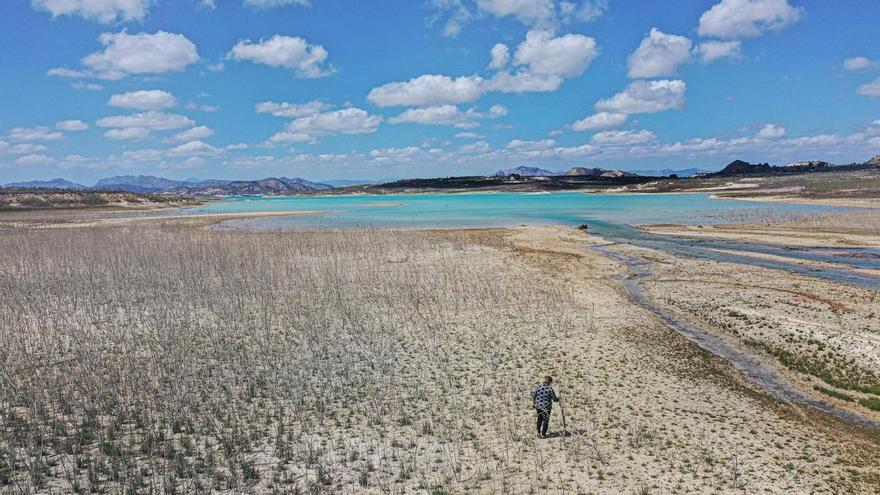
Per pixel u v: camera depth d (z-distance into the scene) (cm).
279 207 17300
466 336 2898
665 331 3088
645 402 2131
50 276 4178
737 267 4831
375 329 2991
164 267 4494
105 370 2308
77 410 1920
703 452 1739
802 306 3447
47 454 1634
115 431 1788
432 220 10350
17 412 1894
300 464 1631
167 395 2062
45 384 2142
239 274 4244
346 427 1875
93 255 5003
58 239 6209
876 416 2106
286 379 2267
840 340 2812
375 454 1695
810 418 2073
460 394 2166
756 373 2545
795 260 5156
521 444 1769
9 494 1412
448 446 1747
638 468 1628
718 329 3152
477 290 3881
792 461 1709
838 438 1905
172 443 1720
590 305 3594
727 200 15850
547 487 1518
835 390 2341
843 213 9562
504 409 2033
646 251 5853
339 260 5084
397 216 11600
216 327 2969
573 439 1800
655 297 3850
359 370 2397
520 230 7925
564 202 17038
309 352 2600
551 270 4750
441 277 4306
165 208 16912
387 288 3922
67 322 3014
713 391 2286
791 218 8825
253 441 1756
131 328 2917
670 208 12812
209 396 2080
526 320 3203
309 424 1888
